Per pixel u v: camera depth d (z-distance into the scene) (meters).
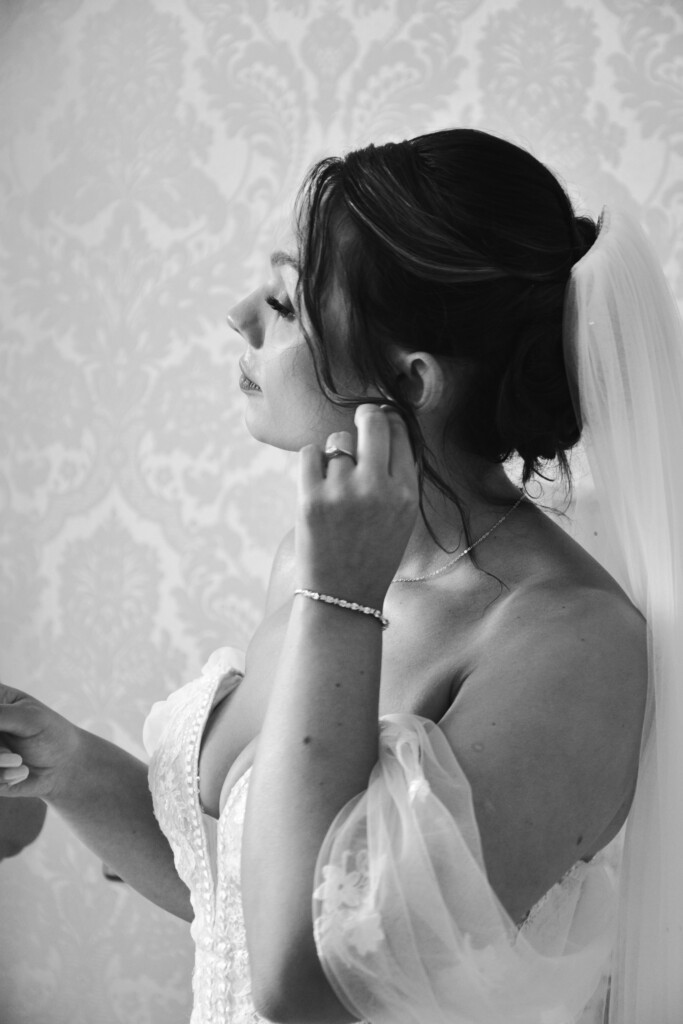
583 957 0.77
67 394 1.94
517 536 0.84
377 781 0.66
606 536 0.97
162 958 1.90
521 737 0.68
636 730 0.73
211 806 0.96
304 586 0.71
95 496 1.92
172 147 1.88
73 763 1.09
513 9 1.71
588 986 0.80
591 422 0.83
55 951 1.95
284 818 0.66
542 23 1.70
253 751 0.87
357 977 0.63
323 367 0.80
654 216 1.65
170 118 1.89
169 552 1.88
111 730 1.91
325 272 0.79
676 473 0.83
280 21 1.83
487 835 0.66
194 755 0.98
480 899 0.63
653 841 0.80
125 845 1.11
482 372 0.81
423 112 1.75
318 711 0.68
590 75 1.68
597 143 1.67
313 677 0.68
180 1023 1.89
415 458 0.78
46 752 1.07
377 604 0.71
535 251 0.80
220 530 1.85
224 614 1.85
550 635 0.73
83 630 1.93
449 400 0.82
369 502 0.71
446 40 1.74
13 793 1.07
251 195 1.83
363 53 1.78
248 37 1.84
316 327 0.80
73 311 1.94
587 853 0.78
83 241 1.94
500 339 0.80
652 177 1.65
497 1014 0.68
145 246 1.90
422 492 0.83
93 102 1.94
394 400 0.78
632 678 0.74
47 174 1.96
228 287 1.85
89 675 1.92
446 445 0.84
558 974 0.72
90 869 1.94
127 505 1.90
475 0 1.73
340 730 0.67
